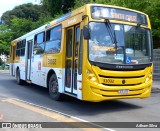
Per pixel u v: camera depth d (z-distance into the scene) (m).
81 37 9.43
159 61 18.03
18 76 18.22
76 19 9.95
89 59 8.95
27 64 16.30
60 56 11.12
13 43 20.20
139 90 9.60
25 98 12.45
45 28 13.37
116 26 9.52
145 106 10.55
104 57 9.12
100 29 9.27
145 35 10.07
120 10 9.71
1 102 10.54
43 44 13.45
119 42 9.44
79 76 9.40
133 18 9.93
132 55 9.57
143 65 9.71
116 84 9.18
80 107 10.34
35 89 15.84
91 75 8.94
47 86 12.73
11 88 16.22
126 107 10.34
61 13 32.53
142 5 17.11
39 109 9.36
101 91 8.96
